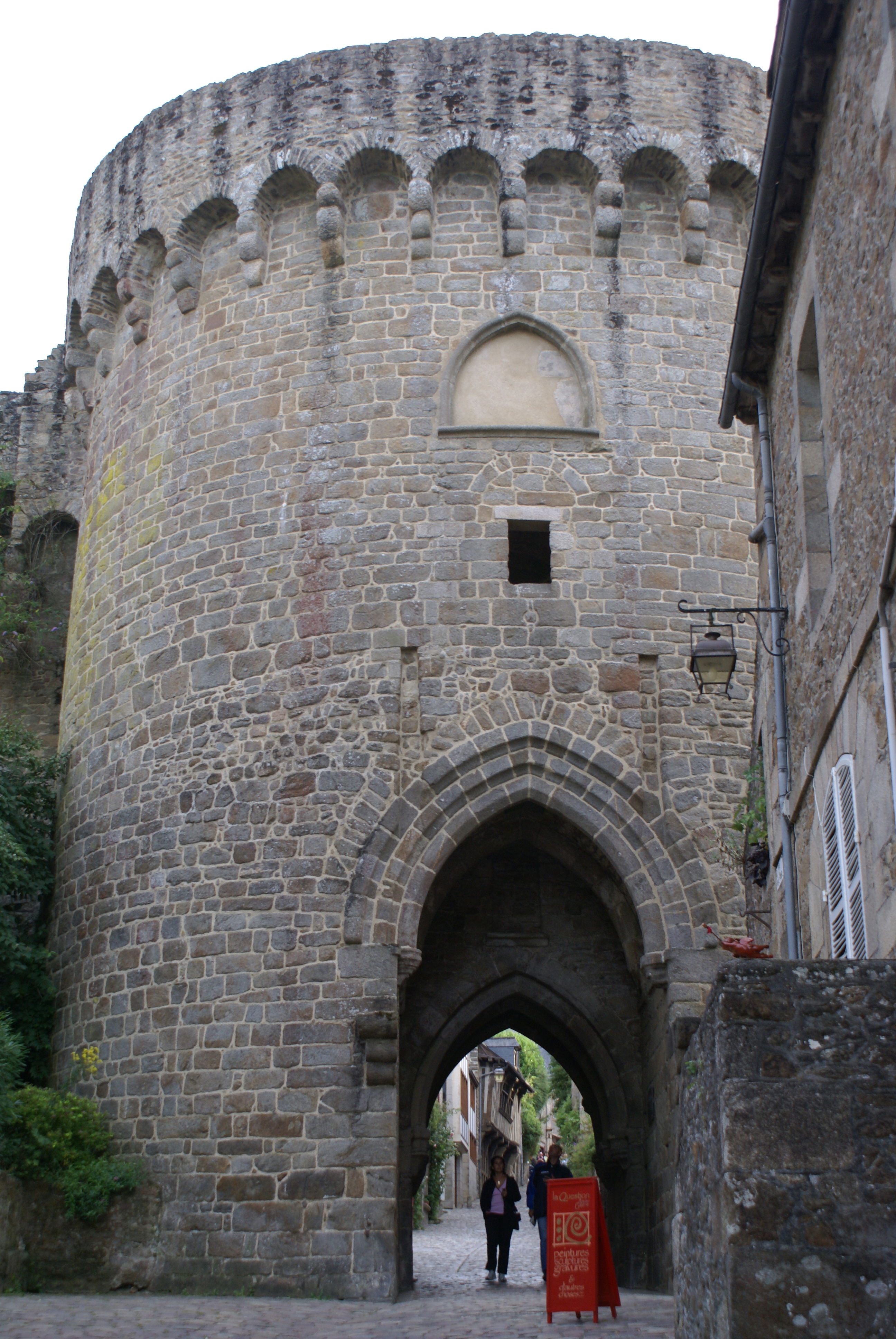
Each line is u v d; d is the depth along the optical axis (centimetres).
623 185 1705
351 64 1752
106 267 1911
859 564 844
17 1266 1317
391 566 1567
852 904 864
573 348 1653
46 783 1819
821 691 980
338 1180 1348
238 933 1470
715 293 1703
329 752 1509
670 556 1586
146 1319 1052
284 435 1655
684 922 1458
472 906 1762
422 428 1617
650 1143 1612
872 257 802
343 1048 1398
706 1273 571
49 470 2381
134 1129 1448
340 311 1686
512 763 1500
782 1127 534
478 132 1702
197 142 1820
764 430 1220
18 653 2303
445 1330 994
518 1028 1991
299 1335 962
